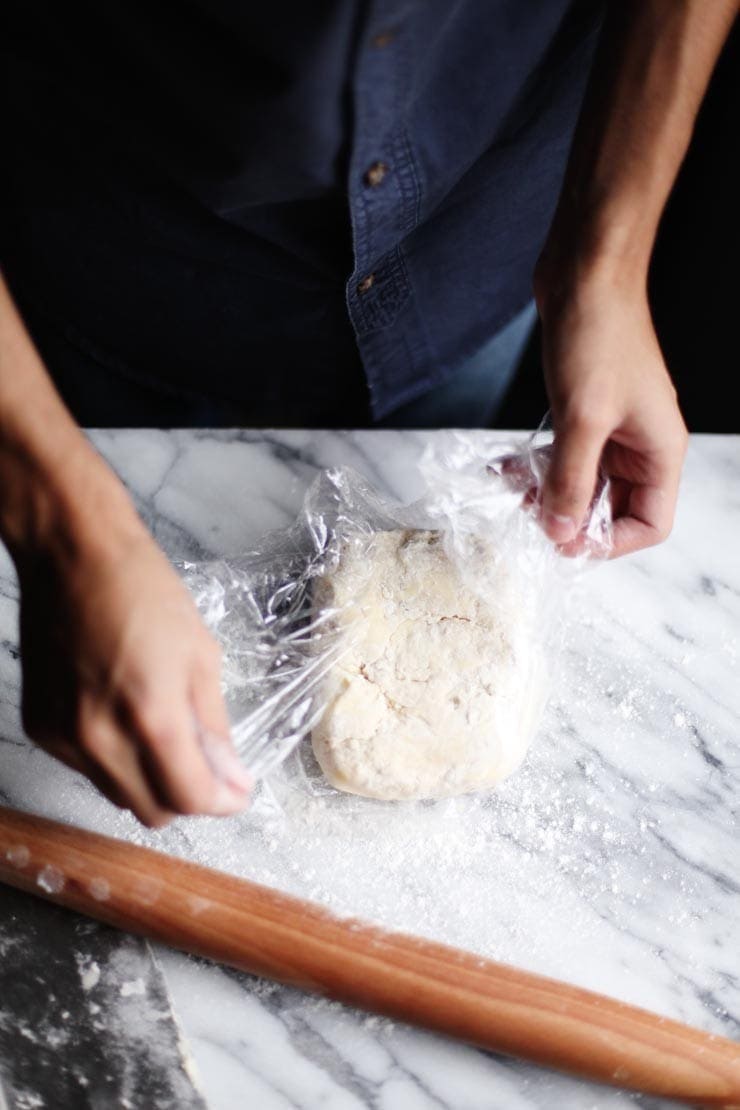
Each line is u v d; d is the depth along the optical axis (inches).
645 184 35.1
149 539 28.0
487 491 36.9
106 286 46.1
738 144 64.7
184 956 34.7
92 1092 32.8
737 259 67.5
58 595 27.2
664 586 40.1
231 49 32.1
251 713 35.6
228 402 51.8
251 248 41.8
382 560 37.1
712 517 41.1
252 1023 33.8
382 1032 33.9
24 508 27.6
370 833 36.1
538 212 44.9
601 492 37.4
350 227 39.3
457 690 35.1
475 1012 32.0
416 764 34.8
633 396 34.9
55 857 33.5
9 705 37.9
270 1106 32.9
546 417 39.3
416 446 41.8
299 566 38.5
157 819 30.0
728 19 34.1
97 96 36.5
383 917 35.0
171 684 27.0
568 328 35.4
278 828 36.1
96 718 27.4
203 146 36.0
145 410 52.9
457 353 48.9
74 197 41.9
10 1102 32.5
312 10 30.1
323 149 34.4
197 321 46.8
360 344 44.8
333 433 41.8
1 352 27.6
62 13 34.2
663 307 68.4
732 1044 32.7
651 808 37.0
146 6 32.2
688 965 34.9
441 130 35.9
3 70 38.0
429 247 42.6
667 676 38.8
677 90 34.4
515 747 35.3
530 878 35.8
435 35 31.6
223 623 37.1
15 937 34.6
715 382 66.8
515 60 35.4
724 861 36.3
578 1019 32.0
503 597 36.5
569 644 39.1
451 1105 33.1
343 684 35.2
